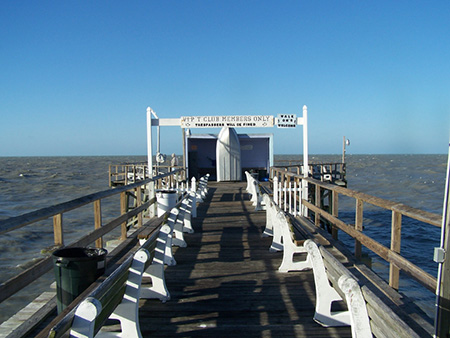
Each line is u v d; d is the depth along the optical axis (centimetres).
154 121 1102
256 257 703
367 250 1642
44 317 402
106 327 417
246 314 455
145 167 2167
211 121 1096
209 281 573
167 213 660
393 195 3916
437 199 3603
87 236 509
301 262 616
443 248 264
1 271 1408
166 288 521
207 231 932
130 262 374
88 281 416
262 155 2331
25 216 347
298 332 409
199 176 2228
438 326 267
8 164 14600
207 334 406
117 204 3281
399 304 402
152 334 406
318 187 857
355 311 296
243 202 1427
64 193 4369
